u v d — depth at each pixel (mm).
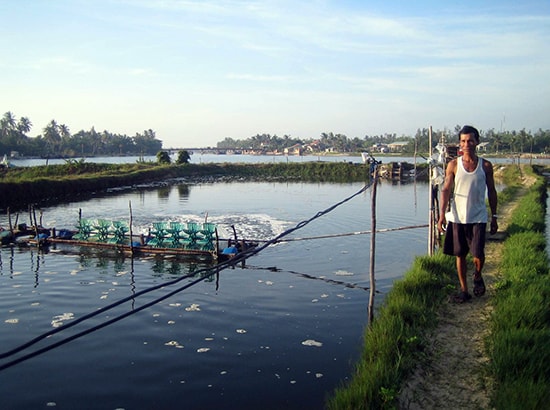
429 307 8062
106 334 10523
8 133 164625
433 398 5371
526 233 13750
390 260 17547
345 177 73688
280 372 8352
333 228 25906
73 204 38625
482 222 7492
